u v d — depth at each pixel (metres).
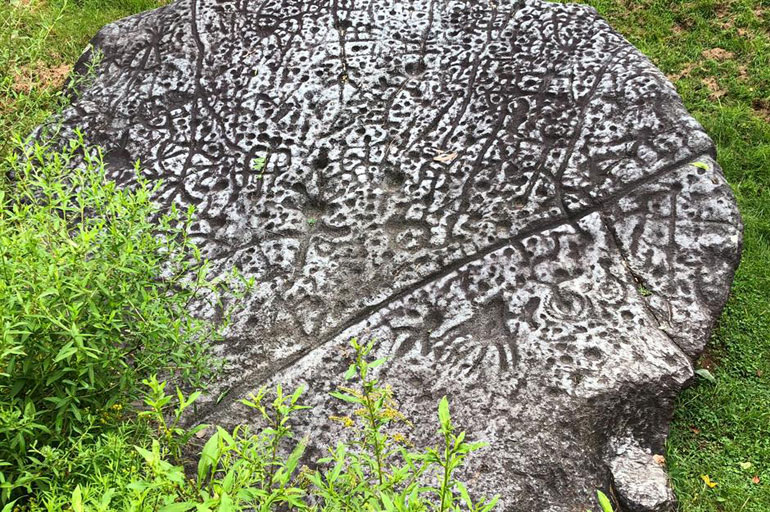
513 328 2.54
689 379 2.47
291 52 3.30
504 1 3.37
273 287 2.71
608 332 2.52
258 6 3.51
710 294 2.59
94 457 1.81
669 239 2.67
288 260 2.77
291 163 2.98
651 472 2.39
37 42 3.70
